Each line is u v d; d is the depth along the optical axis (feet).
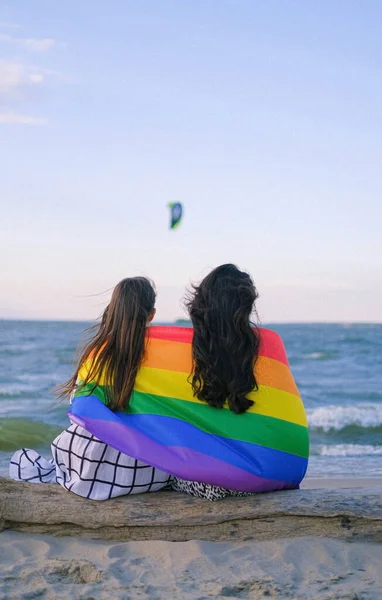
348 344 102.68
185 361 12.19
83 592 10.11
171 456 11.69
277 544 11.91
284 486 12.40
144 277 12.80
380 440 36.40
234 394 11.73
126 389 12.05
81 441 12.62
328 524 12.18
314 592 10.20
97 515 12.20
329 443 35.50
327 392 62.59
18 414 43.39
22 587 10.28
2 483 12.82
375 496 12.37
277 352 12.35
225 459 11.72
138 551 11.78
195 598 9.96
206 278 12.16
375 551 11.73
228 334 11.71
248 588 10.32
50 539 12.23
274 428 11.99
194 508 12.23
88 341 12.95
